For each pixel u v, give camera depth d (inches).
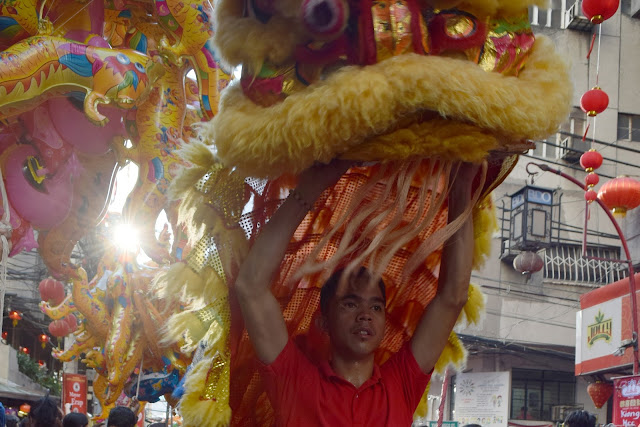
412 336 90.5
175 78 265.1
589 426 182.9
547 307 796.0
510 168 82.5
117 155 266.8
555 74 74.0
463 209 83.6
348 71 67.8
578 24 855.1
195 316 80.1
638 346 471.2
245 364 86.7
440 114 68.7
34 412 171.2
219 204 81.2
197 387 80.8
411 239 83.9
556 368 791.1
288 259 88.4
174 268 80.1
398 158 71.2
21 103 205.5
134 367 310.5
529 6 74.4
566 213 834.2
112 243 361.1
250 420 90.1
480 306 93.2
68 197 263.6
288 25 70.4
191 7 234.4
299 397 82.1
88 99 212.1
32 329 820.6
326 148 68.7
